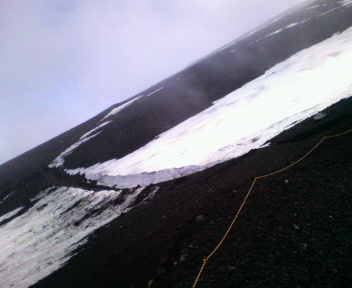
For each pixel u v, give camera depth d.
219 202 5.54
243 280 3.20
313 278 2.91
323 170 5.03
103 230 9.49
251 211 4.62
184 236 4.98
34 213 18.48
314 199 4.31
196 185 8.00
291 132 7.68
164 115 26.48
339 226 3.55
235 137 10.64
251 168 6.75
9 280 9.12
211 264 3.72
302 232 3.67
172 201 7.89
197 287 3.40
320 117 7.33
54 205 17.72
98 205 12.98
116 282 4.88
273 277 3.09
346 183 4.41
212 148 10.81
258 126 10.45
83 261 7.42
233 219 4.62
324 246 3.30
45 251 10.67
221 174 7.63
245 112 13.48
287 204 4.43
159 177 11.15
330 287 2.73
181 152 12.45
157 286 3.94
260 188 5.30
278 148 7.13
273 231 3.89
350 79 9.48
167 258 4.57
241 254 3.67
